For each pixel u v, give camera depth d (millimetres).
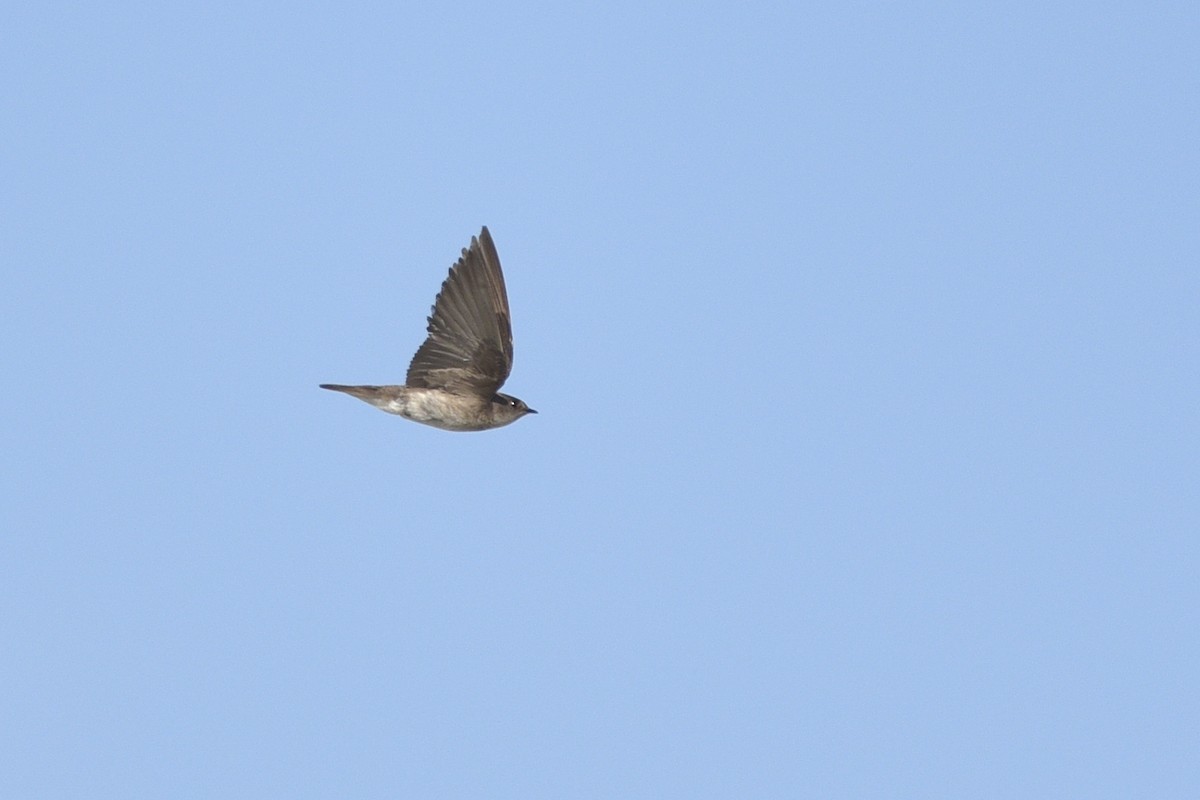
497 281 23781
